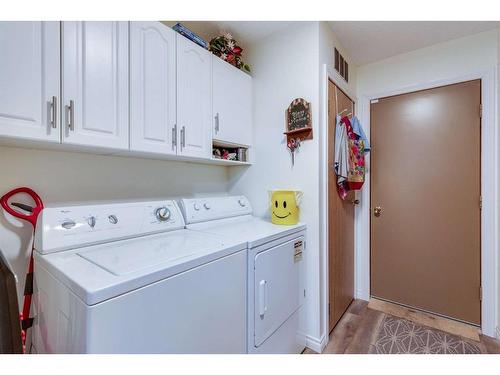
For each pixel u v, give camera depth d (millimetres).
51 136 986
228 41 1868
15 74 904
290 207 1729
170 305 896
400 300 2328
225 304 1123
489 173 1893
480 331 1923
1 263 658
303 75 1806
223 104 1801
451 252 2070
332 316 1975
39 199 1172
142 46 1290
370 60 2383
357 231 2514
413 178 2232
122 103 1206
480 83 1928
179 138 1479
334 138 1998
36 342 1054
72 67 1041
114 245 1175
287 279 1571
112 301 738
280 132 1936
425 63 2154
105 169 1471
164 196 1789
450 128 2055
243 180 2191
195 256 1009
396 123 2311
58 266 893
